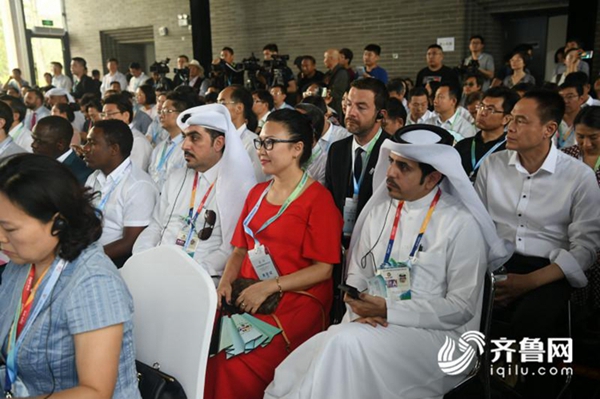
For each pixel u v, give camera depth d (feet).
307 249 6.68
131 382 3.96
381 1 28.19
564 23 25.27
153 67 28.12
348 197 8.54
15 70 32.73
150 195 8.69
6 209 3.42
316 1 30.58
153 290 4.76
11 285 4.08
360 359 5.45
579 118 8.55
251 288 6.49
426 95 14.96
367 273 6.61
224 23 34.83
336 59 21.50
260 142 6.82
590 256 7.00
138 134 13.57
